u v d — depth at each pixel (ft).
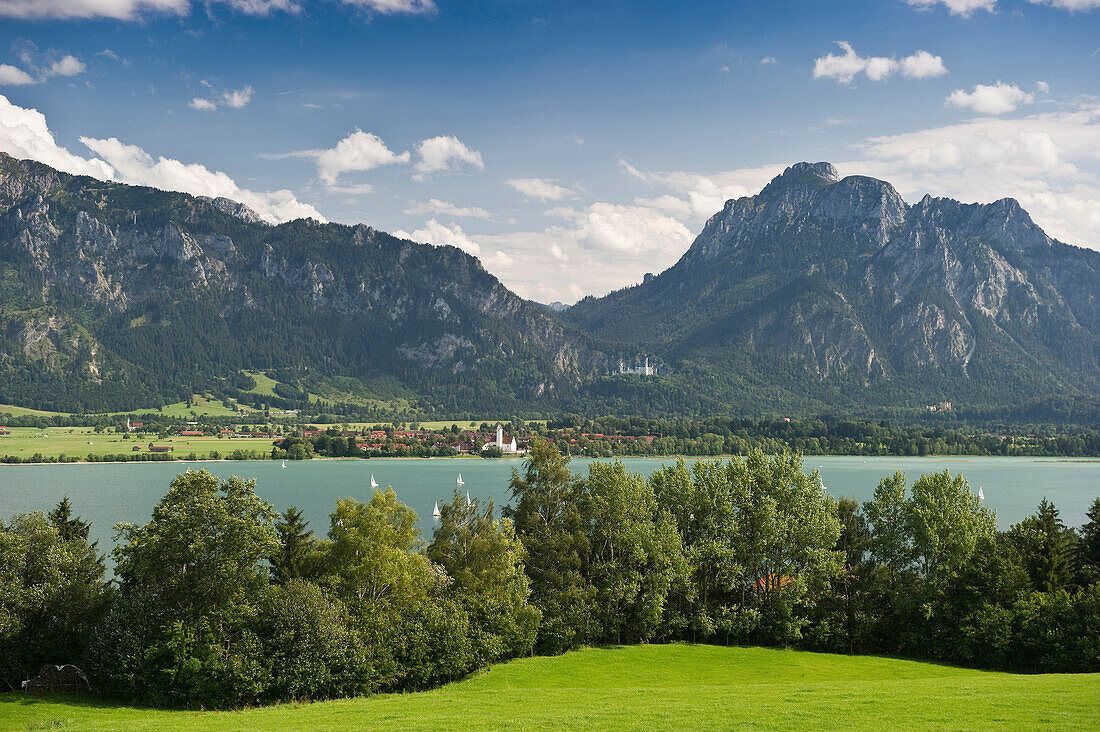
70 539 254.88
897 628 265.34
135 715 174.60
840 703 159.63
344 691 198.90
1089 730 131.54
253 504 203.21
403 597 223.51
